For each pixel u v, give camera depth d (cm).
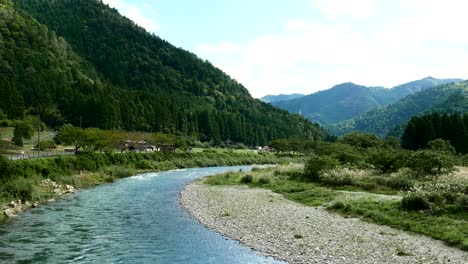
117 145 10494
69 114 15538
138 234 2703
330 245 2325
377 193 4084
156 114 16512
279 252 2239
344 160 6234
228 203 3972
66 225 2958
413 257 2041
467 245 2141
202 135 18300
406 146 11194
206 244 2442
